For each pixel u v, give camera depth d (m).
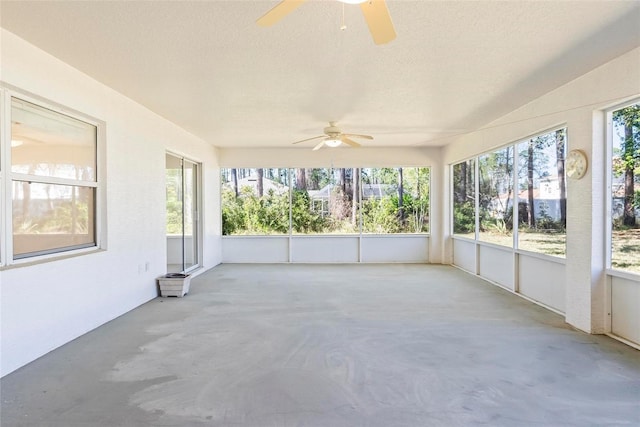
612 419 2.12
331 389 2.47
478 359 2.94
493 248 5.82
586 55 3.07
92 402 2.30
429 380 2.59
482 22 2.51
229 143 7.30
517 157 5.01
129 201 4.35
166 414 2.17
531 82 3.72
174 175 5.98
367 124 5.61
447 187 7.71
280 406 2.26
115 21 2.49
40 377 2.62
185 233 6.42
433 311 4.27
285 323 3.84
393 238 7.97
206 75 3.51
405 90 3.96
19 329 2.78
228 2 2.25
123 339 3.38
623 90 3.07
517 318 3.99
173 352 3.08
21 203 2.96
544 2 2.27
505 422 2.10
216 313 4.21
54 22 2.51
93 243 3.82
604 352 3.06
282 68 3.33
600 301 3.49
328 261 7.99
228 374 2.69
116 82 3.71
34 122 3.09
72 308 3.36
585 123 3.52
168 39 2.76
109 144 3.94
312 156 7.87
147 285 4.77
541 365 2.82
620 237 3.33
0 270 2.64
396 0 2.22
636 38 2.77
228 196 8.02
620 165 3.31
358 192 8.03
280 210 8.04
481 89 3.92
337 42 2.80
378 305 4.53
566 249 3.84
